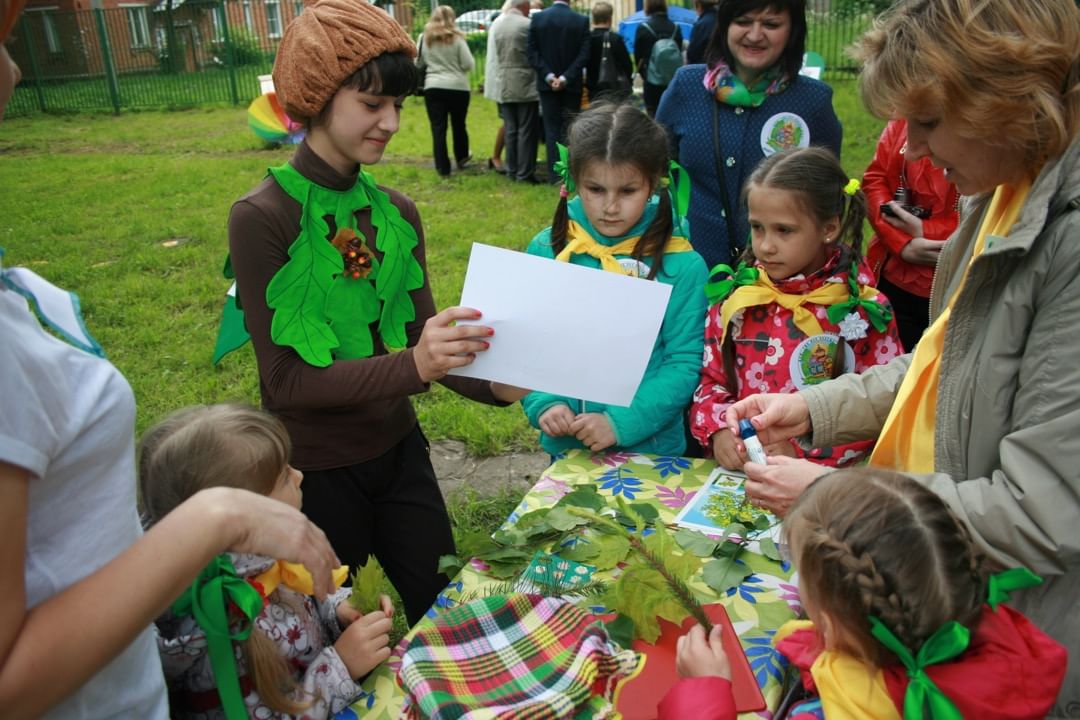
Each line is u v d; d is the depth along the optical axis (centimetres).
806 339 225
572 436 241
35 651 88
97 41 1748
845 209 224
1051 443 129
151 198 911
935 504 120
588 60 856
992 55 126
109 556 104
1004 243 134
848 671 120
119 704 109
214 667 130
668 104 332
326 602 167
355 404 192
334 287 196
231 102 1731
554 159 888
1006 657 114
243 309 197
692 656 134
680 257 238
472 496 363
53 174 1057
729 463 211
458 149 982
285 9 2142
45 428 92
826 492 124
